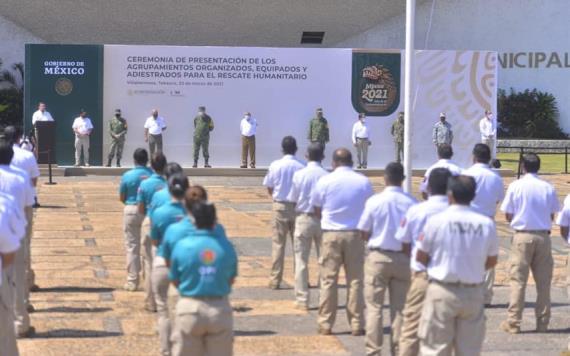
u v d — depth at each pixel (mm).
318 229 9977
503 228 17438
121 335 8781
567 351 8359
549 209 9078
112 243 14516
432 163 28359
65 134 27250
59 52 27109
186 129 27766
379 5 42125
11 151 8367
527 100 43719
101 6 39906
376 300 7664
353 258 8688
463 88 28375
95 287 11133
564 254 14484
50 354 8070
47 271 12133
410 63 13477
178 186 7703
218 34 42094
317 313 9930
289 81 28031
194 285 5820
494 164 15461
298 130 28172
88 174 26562
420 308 7148
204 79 27703
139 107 27531
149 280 9688
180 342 5902
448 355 6215
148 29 41344
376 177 27688
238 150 27984
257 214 18578
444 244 6141
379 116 28375
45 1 39562
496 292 11391
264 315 9797
